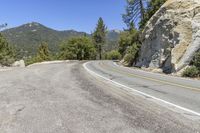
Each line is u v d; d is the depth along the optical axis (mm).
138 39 43469
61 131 5672
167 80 17078
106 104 8328
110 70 25547
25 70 21312
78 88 11625
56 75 17234
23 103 8344
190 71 21438
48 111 7352
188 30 25094
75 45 93188
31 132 5633
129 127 5953
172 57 25062
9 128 5902
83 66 30219
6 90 10750
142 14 57781
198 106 8594
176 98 10062
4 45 59750
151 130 5766
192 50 23812
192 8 26156
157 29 29656
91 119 6574
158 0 47938
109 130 5746
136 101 9086
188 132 5711
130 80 16500
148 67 31000
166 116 7039
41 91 10625
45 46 105125
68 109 7590
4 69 23406
